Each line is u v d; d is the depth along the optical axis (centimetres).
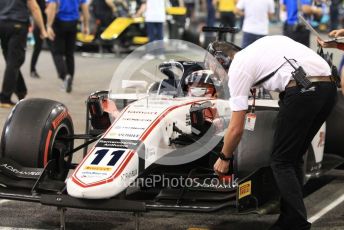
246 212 553
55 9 1351
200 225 639
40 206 694
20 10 1168
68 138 666
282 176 552
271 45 551
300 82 537
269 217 666
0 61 1898
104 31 2073
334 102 563
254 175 560
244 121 546
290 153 553
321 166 720
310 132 570
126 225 634
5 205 696
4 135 634
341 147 757
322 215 685
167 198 553
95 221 644
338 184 801
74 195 527
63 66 1412
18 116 641
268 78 546
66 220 646
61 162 658
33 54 1580
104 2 2103
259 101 717
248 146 590
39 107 649
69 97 1352
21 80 1250
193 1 2650
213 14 2319
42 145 626
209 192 563
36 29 1545
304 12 1349
